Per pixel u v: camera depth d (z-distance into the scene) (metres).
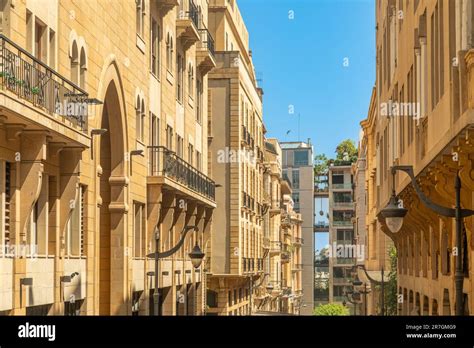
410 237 25.83
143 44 26.89
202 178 32.88
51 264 19.03
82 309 21.33
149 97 27.69
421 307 23.36
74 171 19.47
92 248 21.88
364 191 31.89
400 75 24.12
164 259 29.36
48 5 18.42
